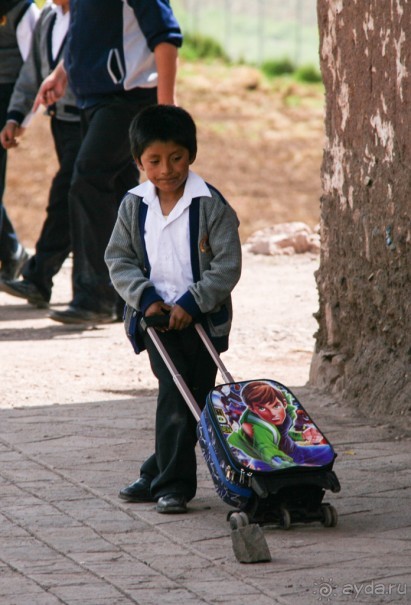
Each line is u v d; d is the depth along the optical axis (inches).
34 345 1093.8
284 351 1067.3
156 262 650.2
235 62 4498.0
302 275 1454.2
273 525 622.2
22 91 1237.7
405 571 549.3
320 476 591.8
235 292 1349.7
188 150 638.5
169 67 1051.3
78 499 669.3
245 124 3447.3
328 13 905.5
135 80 1077.1
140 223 652.1
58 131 1232.8
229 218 648.4
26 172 2753.4
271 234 1637.6
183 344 652.7
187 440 646.5
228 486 597.6
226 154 3056.1
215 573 553.6
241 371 991.0
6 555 579.8
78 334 1143.0
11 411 864.3
